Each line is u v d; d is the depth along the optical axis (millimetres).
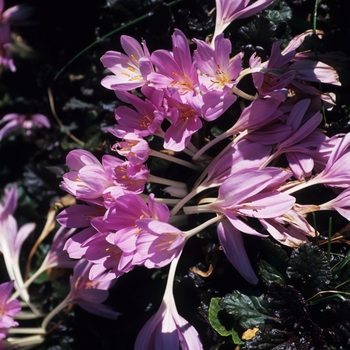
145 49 796
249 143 798
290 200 757
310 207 780
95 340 938
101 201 790
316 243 792
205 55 776
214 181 797
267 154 792
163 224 740
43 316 983
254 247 796
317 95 806
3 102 1194
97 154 958
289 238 770
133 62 814
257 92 831
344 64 842
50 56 1084
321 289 772
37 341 952
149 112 796
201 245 849
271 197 764
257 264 798
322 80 803
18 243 983
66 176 797
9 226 984
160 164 876
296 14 916
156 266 745
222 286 823
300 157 787
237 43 876
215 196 843
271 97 785
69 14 1035
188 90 779
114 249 778
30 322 998
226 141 867
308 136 795
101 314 901
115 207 757
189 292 843
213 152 868
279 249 786
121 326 890
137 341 783
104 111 982
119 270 753
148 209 761
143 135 782
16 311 869
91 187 773
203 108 774
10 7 1122
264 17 867
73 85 1033
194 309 845
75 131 1028
